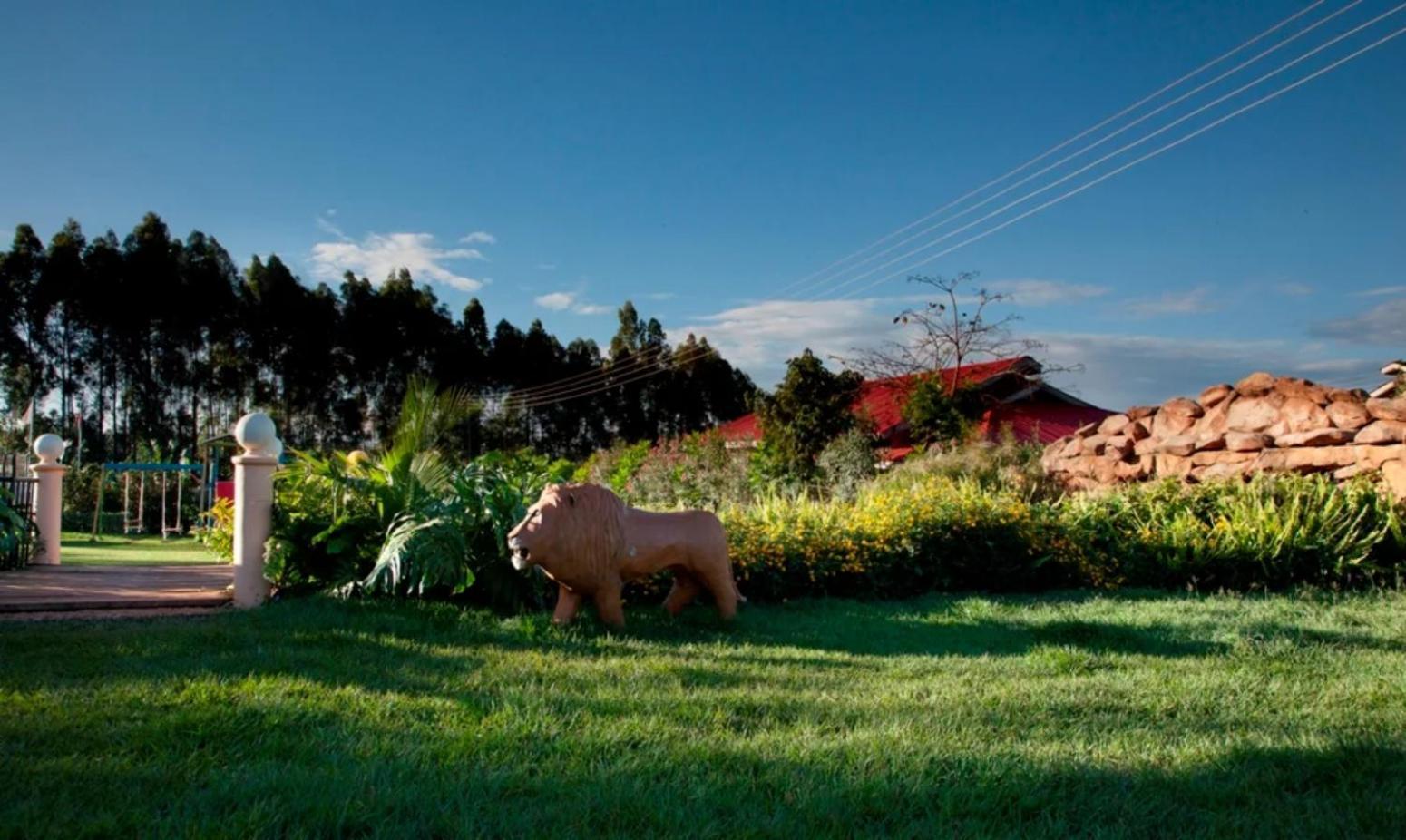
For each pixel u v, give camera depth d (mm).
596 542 6746
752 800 3387
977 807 3352
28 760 3613
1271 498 10523
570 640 6492
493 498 7867
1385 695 5082
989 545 9922
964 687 5219
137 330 43094
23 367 42781
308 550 7961
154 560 14203
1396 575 9680
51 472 13000
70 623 6766
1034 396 31109
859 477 19906
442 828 3076
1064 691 5113
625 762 3756
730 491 20547
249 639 6102
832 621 7699
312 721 4254
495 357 54875
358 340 48125
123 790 3348
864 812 3303
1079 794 3490
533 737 4086
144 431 43500
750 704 4707
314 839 2992
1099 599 9133
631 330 61219
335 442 48594
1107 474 13836
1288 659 6098
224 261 46438
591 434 56969
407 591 7586
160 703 4469
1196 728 4434
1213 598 9180
